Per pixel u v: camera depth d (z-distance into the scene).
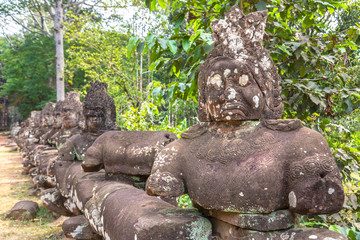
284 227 1.60
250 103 1.76
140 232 1.73
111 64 7.82
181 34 2.74
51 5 16.81
